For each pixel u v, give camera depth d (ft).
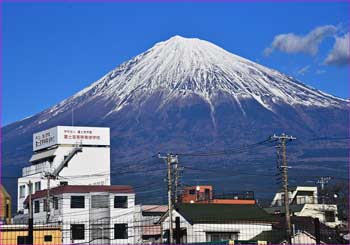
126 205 289.33
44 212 292.20
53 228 237.25
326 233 262.88
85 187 286.66
